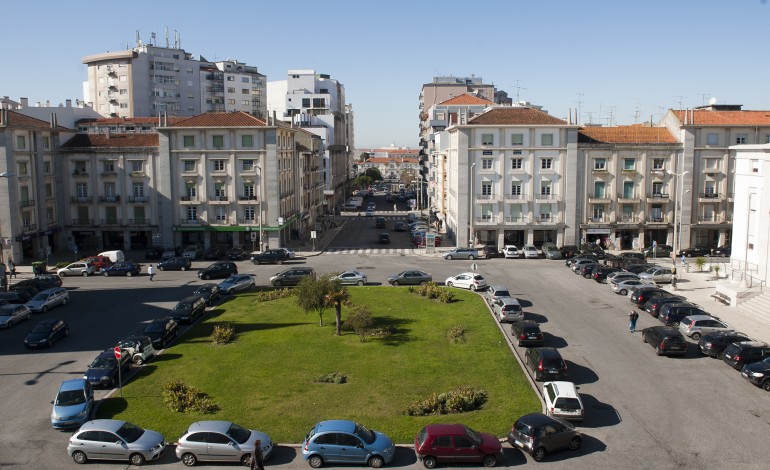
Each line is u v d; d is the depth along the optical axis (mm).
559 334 43531
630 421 29953
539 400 32062
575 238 81562
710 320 42719
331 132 157625
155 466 26234
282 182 87000
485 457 26031
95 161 84438
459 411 30938
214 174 82188
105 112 146500
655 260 75125
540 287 59031
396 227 107875
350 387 33906
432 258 77688
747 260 56406
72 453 26438
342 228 112625
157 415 30547
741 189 57375
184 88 154625
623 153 80875
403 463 26406
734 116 82625
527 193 80688
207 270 64938
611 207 81562
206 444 26203
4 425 29984
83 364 38500
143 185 84562
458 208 81062
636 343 41562
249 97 172375
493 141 79938
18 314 48094
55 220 84000
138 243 86375
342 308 50500
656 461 26219
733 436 28375
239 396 32875
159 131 81688
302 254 81438
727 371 36469
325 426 26734
